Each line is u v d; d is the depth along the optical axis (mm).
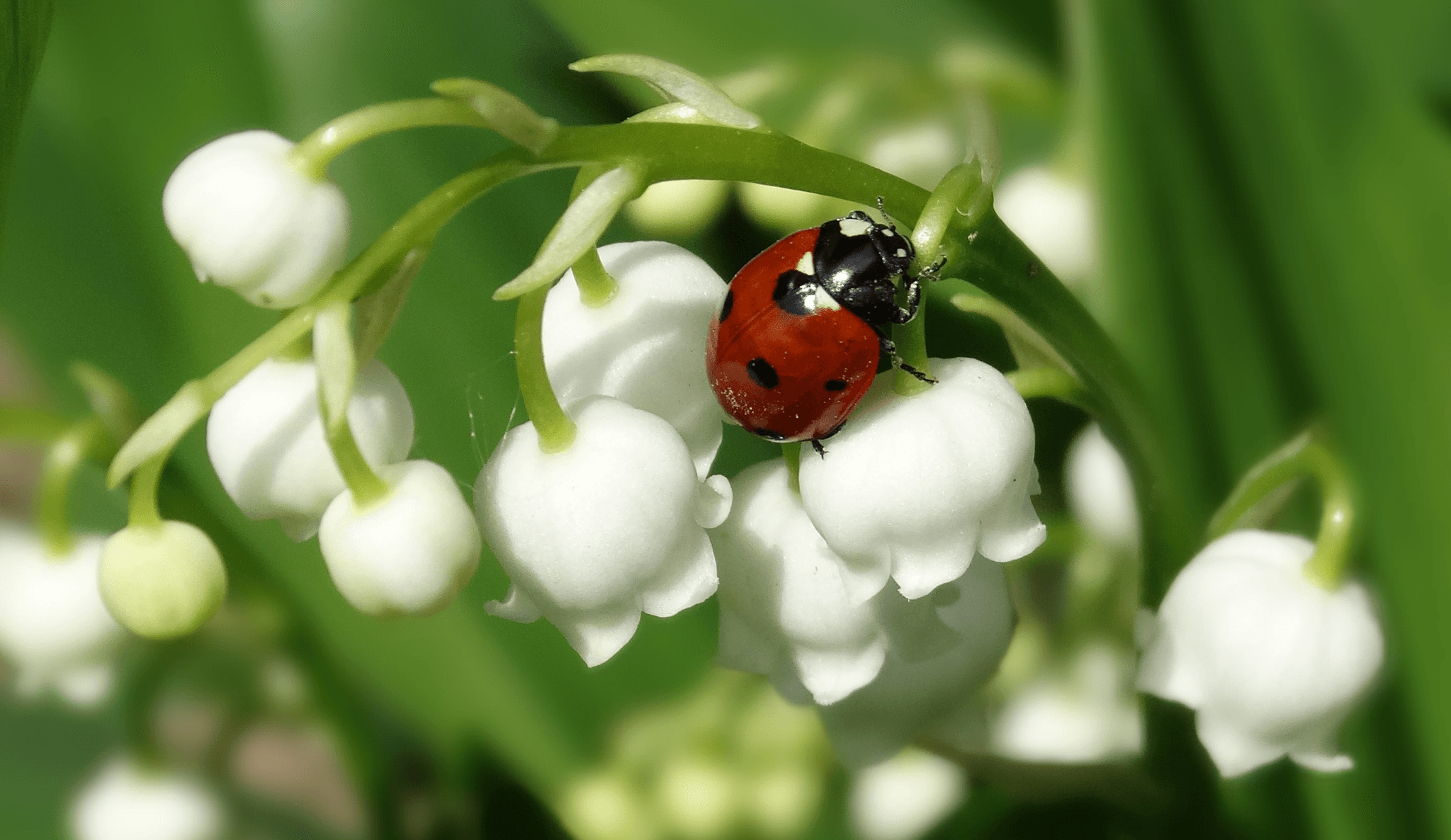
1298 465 134
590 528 122
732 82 173
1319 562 132
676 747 168
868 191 123
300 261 117
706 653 188
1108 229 146
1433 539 147
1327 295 147
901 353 123
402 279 118
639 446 122
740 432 182
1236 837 141
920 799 182
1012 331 132
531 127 118
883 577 124
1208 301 147
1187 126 146
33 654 151
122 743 195
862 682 131
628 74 121
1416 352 147
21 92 126
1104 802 140
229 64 177
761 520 131
